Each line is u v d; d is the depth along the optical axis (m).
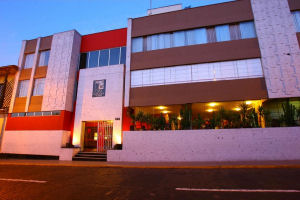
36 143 13.92
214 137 9.97
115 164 9.55
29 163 10.61
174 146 10.33
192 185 5.45
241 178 6.00
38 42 16.42
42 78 15.64
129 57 13.30
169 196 4.56
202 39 12.31
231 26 12.06
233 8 12.15
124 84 13.76
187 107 11.91
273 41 11.07
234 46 11.57
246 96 10.76
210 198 4.32
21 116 15.16
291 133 9.23
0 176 7.52
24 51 16.84
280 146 9.19
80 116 14.00
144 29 13.54
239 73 11.21
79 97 14.46
